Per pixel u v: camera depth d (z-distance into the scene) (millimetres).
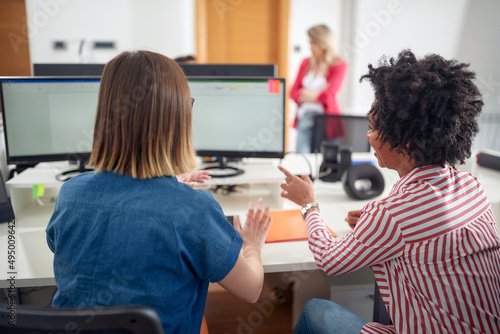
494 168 1945
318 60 3613
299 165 2232
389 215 903
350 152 1986
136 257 766
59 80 1549
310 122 3689
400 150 961
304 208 1255
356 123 2586
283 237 1336
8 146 1552
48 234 904
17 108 1533
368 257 942
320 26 3529
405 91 901
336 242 1046
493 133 4586
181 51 4293
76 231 807
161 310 786
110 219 783
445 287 875
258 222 1104
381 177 1793
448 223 879
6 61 3902
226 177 1655
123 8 4090
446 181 930
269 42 4484
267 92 1642
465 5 4441
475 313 865
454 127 899
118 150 810
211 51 4410
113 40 4137
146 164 800
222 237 800
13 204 1573
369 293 1463
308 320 1186
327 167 2018
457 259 875
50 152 1604
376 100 990
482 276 874
